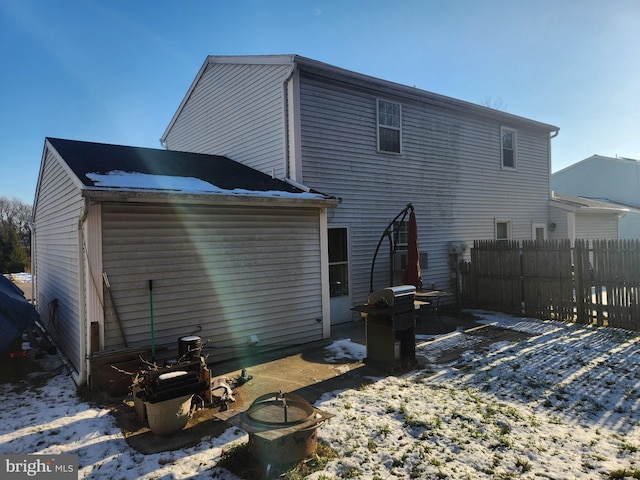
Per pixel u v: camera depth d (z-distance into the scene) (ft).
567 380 18.17
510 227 45.83
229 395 16.22
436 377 18.90
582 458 11.89
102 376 16.99
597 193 88.38
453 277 38.24
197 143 40.65
